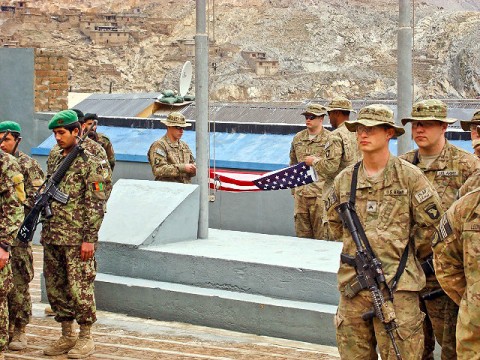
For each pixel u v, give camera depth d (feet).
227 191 40.19
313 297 26.27
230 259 27.78
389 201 18.80
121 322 28.19
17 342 25.80
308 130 34.96
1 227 23.16
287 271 26.73
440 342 20.22
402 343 18.42
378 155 18.93
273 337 26.30
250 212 41.24
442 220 15.47
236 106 65.31
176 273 28.89
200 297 27.61
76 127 25.27
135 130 48.32
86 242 24.72
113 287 29.27
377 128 18.78
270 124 44.16
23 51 54.39
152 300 28.53
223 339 26.17
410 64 29.71
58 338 26.89
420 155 21.80
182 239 31.09
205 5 32.83
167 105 63.87
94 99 68.39
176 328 27.45
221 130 45.42
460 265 15.44
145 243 29.76
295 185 34.63
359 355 18.97
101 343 25.99
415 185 18.74
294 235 40.24
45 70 61.46
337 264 26.81
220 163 42.91
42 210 25.04
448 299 19.70
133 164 45.57
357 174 19.19
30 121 54.95
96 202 24.82
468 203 15.07
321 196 34.47
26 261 25.76
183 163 37.76
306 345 25.46
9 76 54.95
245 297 27.09
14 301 25.62
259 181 35.17
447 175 21.39
